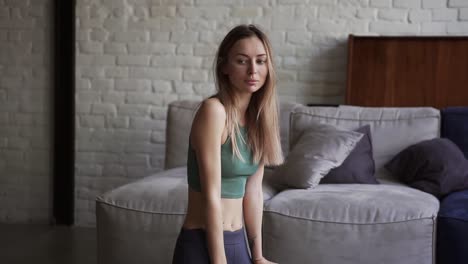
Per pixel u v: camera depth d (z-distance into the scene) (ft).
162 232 10.70
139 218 10.79
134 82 16.29
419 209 10.05
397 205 10.17
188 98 16.07
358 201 10.34
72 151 16.63
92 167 16.63
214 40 15.83
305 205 10.36
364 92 14.60
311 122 13.50
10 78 16.80
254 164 6.72
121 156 16.48
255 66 6.40
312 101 15.42
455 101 14.08
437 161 11.95
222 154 6.48
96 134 16.55
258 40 6.45
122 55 16.29
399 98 14.40
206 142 6.28
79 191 16.74
